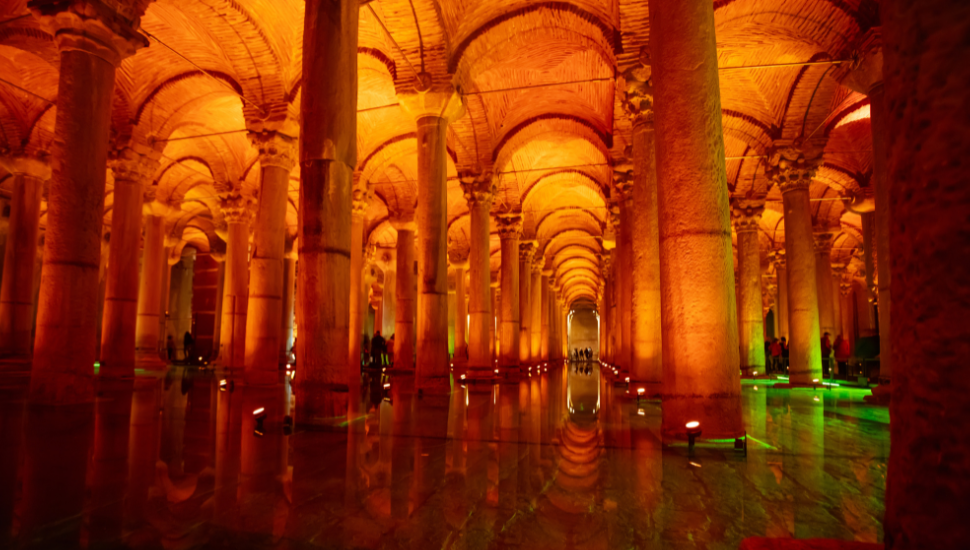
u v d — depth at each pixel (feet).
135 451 14.70
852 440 18.37
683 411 16.71
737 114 47.09
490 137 51.62
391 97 49.42
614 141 48.85
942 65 3.17
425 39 36.40
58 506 9.88
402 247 65.00
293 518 9.47
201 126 54.70
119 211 41.86
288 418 19.04
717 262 16.70
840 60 34.06
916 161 3.30
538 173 69.00
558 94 50.44
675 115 17.15
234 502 10.33
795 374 45.21
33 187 48.14
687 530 9.06
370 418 22.72
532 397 34.60
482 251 50.90
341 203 21.90
